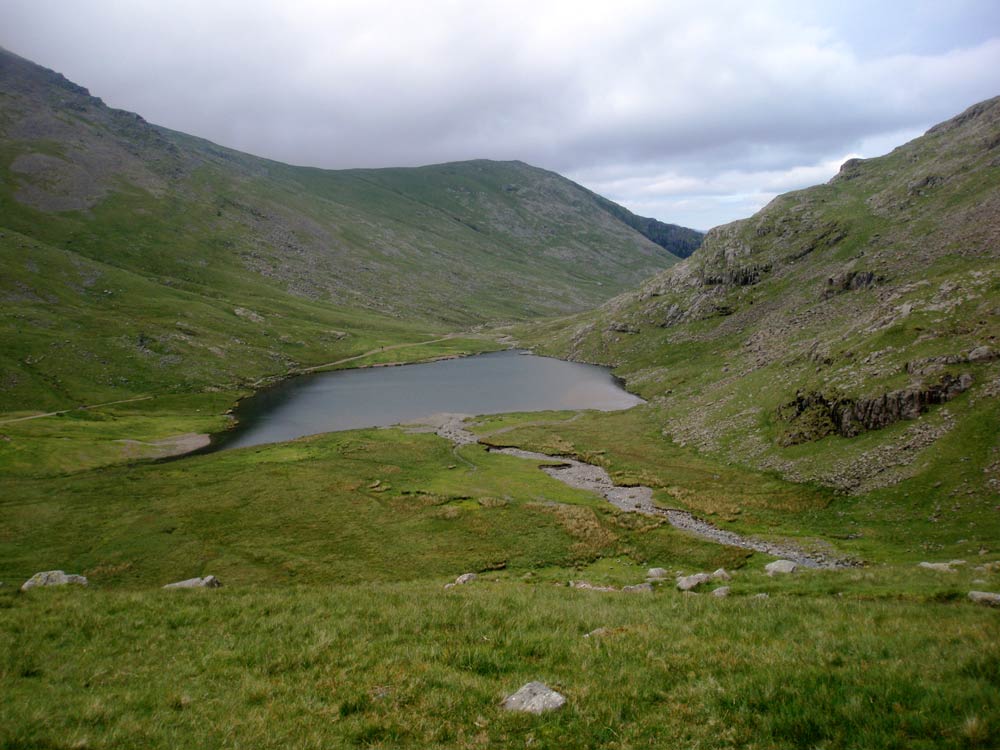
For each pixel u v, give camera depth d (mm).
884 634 14398
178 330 194125
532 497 70938
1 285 188750
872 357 77938
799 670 11844
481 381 180500
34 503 70750
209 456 97375
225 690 12992
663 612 18734
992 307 72688
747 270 181500
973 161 159750
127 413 133625
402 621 17484
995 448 53000
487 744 10195
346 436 111312
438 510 66375
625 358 194375
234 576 50062
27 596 21266
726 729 10125
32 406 131750
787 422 82938
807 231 183875
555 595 23141
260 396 162250
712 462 83812
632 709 11133
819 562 47250
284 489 76125
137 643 16359
